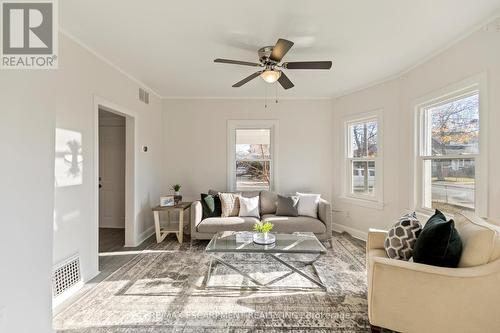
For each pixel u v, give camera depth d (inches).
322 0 71.3
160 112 175.9
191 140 178.2
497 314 54.7
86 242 98.0
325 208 139.1
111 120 179.8
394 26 85.0
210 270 102.7
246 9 75.4
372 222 148.1
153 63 116.5
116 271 107.2
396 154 133.6
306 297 86.7
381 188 141.5
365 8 75.0
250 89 157.8
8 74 44.6
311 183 176.1
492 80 81.4
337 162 170.9
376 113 144.3
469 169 94.6
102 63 109.4
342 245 140.4
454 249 59.2
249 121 176.9
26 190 47.0
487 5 74.0
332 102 174.4
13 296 44.5
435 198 111.9
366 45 98.7
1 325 42.8
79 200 94.4
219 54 106.7
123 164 181.2
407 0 71.5
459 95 97.0
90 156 100.9
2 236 42.9
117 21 81.6
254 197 155.4
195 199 178.1
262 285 94.1
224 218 143.3
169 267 111.4
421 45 98.7
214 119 177.8
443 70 102.0
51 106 52.3
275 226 135.6
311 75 131.7
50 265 51.6
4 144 43.4
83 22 82.0
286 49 80.7
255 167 180.5
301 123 175.9
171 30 87.4
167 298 86.0
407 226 74.4
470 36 88.8
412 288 60.7
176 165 178.2
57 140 84.5
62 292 84.9
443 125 107.9
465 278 56.2
